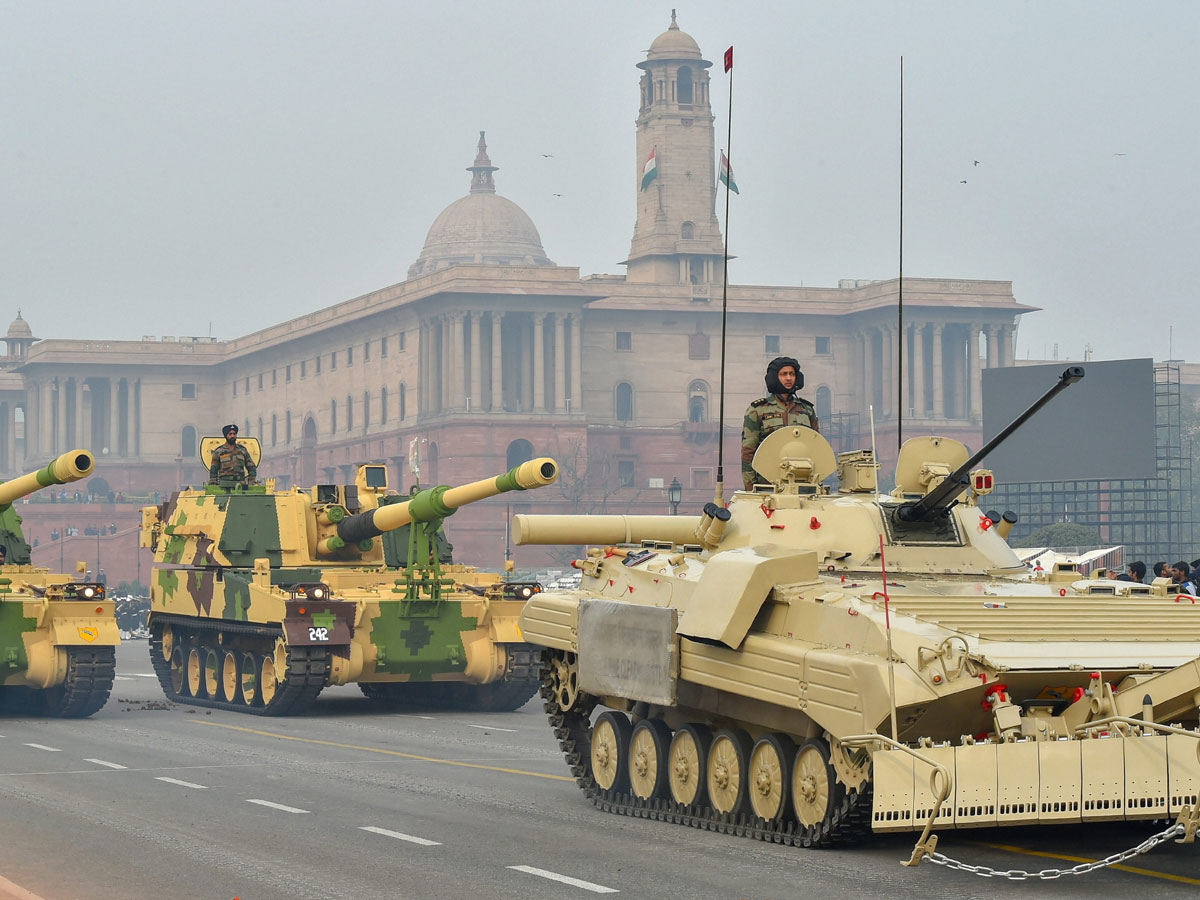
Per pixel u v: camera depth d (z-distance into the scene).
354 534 48.84
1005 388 112.94
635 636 26.36
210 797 29.09
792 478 27.47
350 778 31.77
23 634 44.94
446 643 46.62
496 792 29.78
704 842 24.12
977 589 24.28
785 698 22.77
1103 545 115.12
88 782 31.17
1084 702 21.11
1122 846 23.33
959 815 19.80
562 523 29.25
